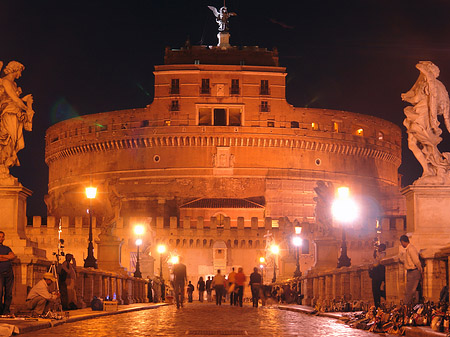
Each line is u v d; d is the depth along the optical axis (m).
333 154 125.00
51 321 16.33
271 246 93.94
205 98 121.06
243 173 120.19
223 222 109.69
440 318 13.30
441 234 18.56
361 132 129.12
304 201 120.88
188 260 101.31
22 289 18.55
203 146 121.00
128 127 123.44
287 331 15.55
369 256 100.19
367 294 22.44
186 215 114.94
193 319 20.72
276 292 49.69
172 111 121.12
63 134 131.88
